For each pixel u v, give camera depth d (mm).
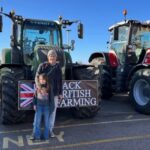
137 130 4066
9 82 4258
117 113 5207
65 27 5230
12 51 4883
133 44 6051
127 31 6141
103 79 6453
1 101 4473
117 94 7441
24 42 4949
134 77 5418
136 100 5332
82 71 4691
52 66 3668
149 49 5668
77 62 5109
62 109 5340
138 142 3541
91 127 4238
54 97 3682
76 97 4398
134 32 6090
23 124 4371
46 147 3385
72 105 4379
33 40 5008
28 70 4637
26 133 3930
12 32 4855
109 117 4883
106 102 6395
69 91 4355
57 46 4770
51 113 3678
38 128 3645
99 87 4684
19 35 4930
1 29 4633
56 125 4352
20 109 4129
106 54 6574
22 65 4809
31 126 4266
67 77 4887
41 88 3586
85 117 4738
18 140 3637
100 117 4879
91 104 4496
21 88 4137
